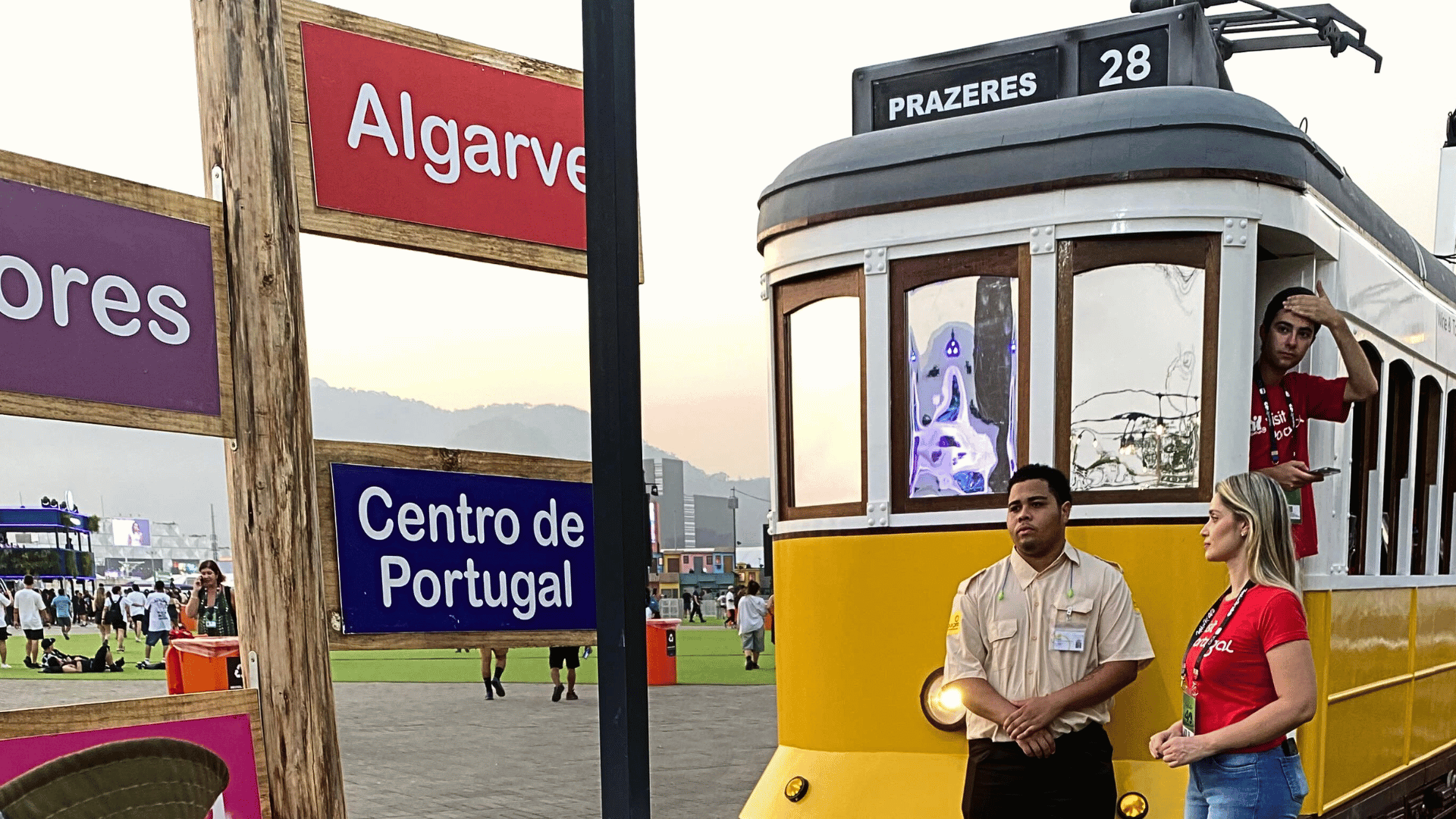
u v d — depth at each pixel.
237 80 2.43
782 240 4.73
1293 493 4.22
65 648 31.64
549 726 12.59
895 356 4.41
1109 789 3.74
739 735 11.54
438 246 2.72
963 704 3.79
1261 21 5.83
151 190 2.32
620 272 2.32
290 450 2.44
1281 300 4.28
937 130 4.45
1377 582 5.04
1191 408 4.05
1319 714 4.35
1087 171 4.13
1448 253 8.04
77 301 2.21
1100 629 3.72
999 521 4.21
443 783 9.12
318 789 2.42
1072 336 4.15
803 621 4.58
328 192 2.56
